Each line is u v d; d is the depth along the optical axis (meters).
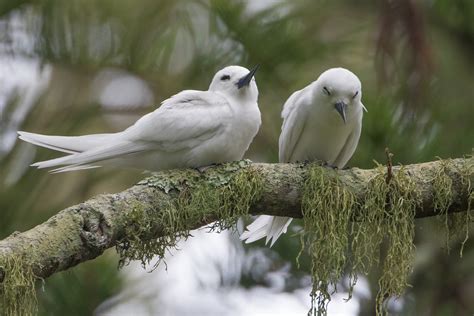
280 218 10.09
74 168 9.84
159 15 11.12
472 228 11.80
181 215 8.72
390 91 11.02
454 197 8.93
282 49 11.12
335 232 8.90
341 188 8.94
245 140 9.98
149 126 9.78
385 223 9.02
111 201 8.36
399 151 11.03
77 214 8.05
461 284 12.43
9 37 11.34
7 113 11.26
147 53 11.17
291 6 11.33
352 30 11.35
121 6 11.02
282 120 11.41
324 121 10.24
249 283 13.12
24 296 7.67
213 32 11.18
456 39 11.98
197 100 9.94
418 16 9.86
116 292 11.11
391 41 9.88
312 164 9.15
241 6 11.12
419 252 12.21
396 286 8.90
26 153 11.13
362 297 12.56
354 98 10.11
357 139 10.50
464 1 11.82
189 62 11.25
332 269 8.91
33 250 7.72
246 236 10.18
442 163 8.99
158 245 8.65
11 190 10.89
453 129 11.37
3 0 11.20
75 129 11.35
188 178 8.83
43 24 11.12
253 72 10.05
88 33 11.17
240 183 8.84
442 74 11.57
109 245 8.22
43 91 11.47
